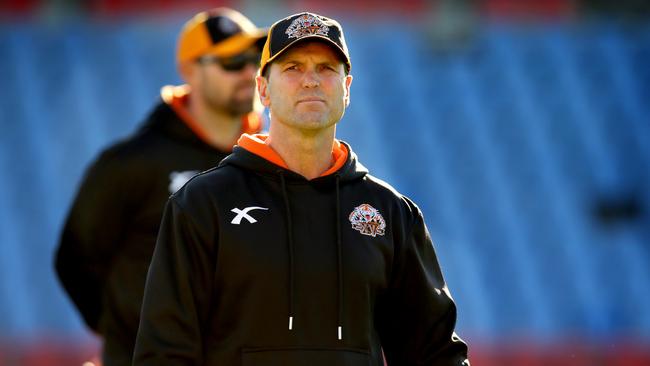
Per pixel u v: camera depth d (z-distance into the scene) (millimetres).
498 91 48781
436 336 9930
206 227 9148
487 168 45625
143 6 53094
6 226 43719
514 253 42469
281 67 9367
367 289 9320
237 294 9109
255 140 9617
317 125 9234
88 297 15977
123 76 49406
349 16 51812
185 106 15938
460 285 41281
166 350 8992
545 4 52938
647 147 47125
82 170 45938
